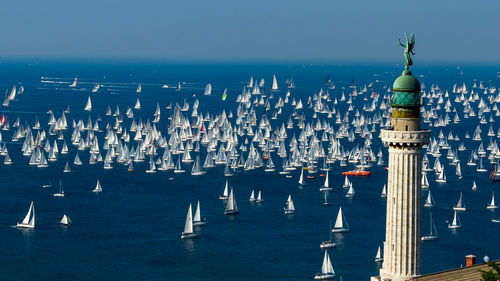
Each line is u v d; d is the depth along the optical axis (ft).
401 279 424.05
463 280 423.64
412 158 419.74
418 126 422.00
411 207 421.59
